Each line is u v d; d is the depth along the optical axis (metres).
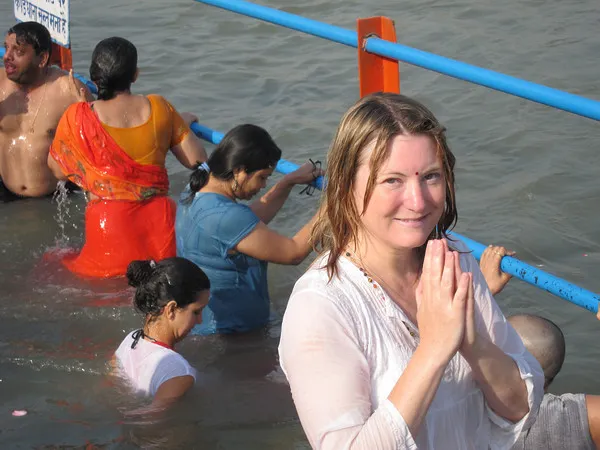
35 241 5.51
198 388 3.94
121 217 4.96
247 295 4.39
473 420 2.12
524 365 2.11
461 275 1.85
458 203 5.73
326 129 6.80
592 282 4.88
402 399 1.80
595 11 8.87
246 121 7.03
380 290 1.98
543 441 3.02
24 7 6.30
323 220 2.09
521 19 8.77
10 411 3.79
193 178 4.30
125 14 9.38
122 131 4.96
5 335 4.41
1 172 6.08
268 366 4.15
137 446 3.59
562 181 5.92
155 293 3.93
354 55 8.21
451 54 8.12
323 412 1.81
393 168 1.89
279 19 4.21
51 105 5.98
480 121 6.86
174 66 8.12
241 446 3.62
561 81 7.43
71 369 4.09
